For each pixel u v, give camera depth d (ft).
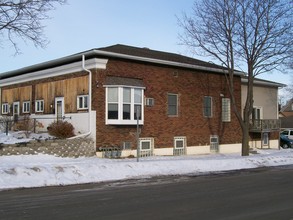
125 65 79.51
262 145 117.29
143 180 51.42
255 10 82.64
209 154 93.86
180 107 89.61
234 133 102.73
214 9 83.97
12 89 101.60
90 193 40.09
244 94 112.16
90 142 74.59
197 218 27.99
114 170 55.06
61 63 84.79
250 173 61.26
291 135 144.25
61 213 29.81
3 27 55.83
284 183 48.42
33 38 58.34
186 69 91.40
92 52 74.43
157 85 84.99
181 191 41.52
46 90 88.38
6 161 61.36
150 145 83.15
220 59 86.79
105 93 76.33
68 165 53.06
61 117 83.56
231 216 28.68
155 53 97.25
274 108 124.98
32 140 70.33
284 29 104.99
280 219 27.76
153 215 28.99
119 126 78.02
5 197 37.47
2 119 94.27
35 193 40.01
